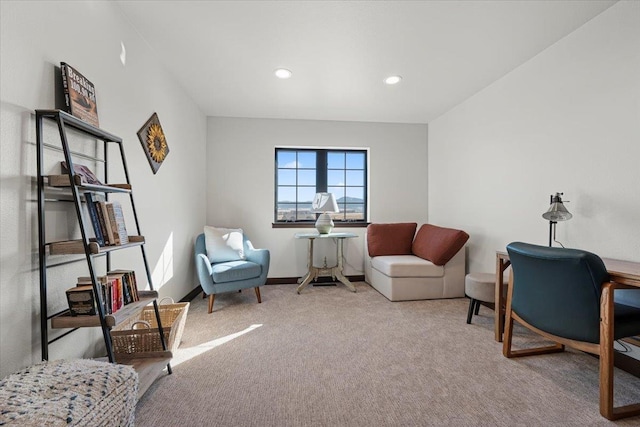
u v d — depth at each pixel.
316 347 2.14
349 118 4.21
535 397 1.56
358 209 4.48
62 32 1.45
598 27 2.01
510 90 2.83
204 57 2.55
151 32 2.20
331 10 1.95
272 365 1.88
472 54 2.51
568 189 2.24
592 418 1.40
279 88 3.19
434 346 2.16
